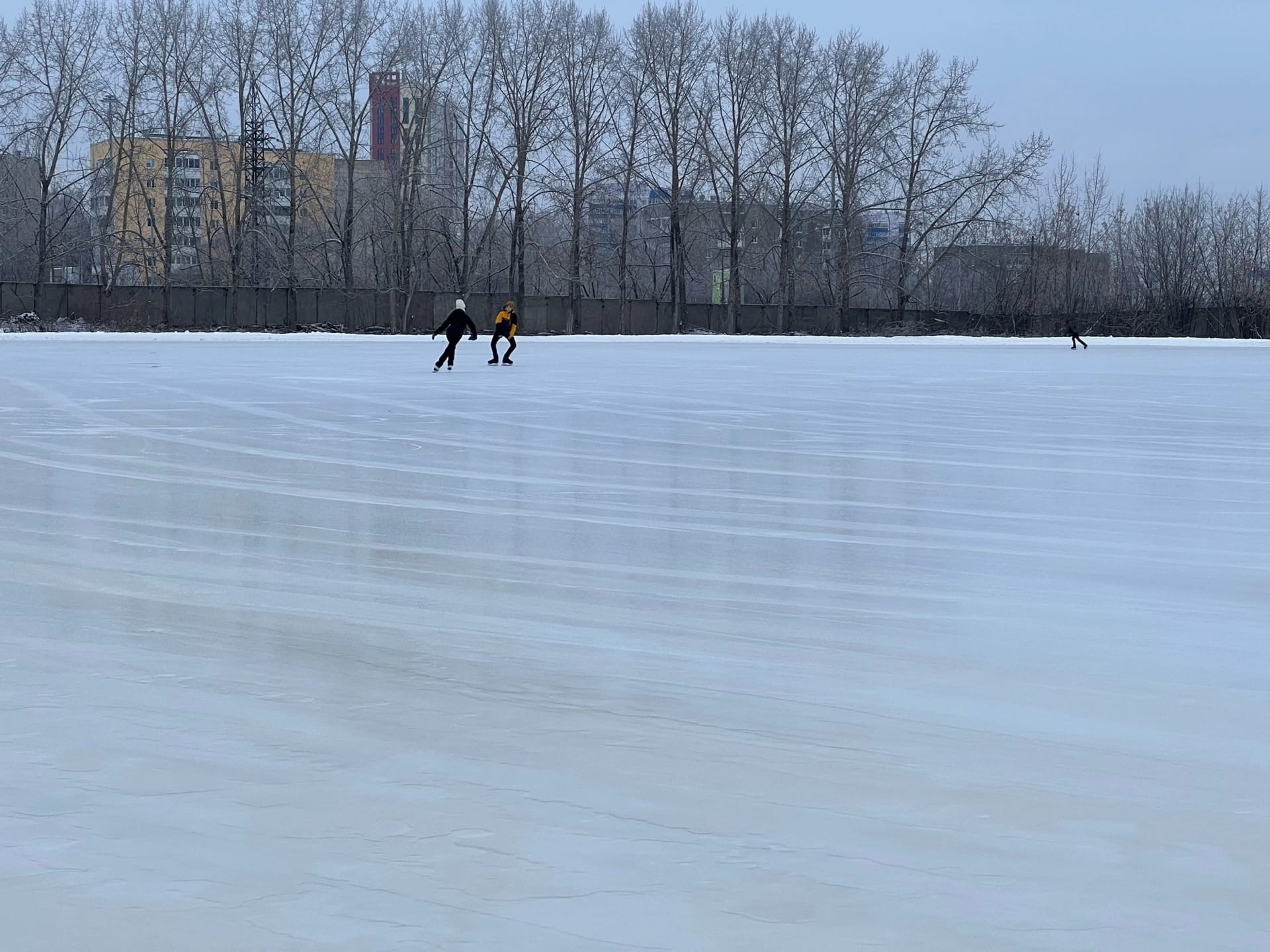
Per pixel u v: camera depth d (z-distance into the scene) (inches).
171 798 169.5
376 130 2947.8
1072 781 180.7
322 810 165.9
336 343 2092.8
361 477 527.8
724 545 381.4
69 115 2669.8
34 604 289.7
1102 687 230.2
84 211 2790.4
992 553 373.4
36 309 2439.7
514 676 233.6
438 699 217.9
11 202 2635.3
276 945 130.1
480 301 2810.0
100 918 135.6
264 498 466.6
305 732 198.7
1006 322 3164.4
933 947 131.0
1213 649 259.8
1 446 622.8
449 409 861.2
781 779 180.1
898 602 303.6
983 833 161.0
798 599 305.9
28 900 139.7
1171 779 181.8
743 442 682.8
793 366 1524.4
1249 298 3248.0
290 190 2802.7
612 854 152.9
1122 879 147.8
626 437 701.3
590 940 131.6
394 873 146.9
